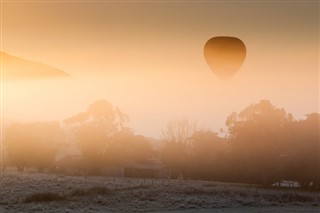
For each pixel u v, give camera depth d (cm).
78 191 6222
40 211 4841
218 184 8775
